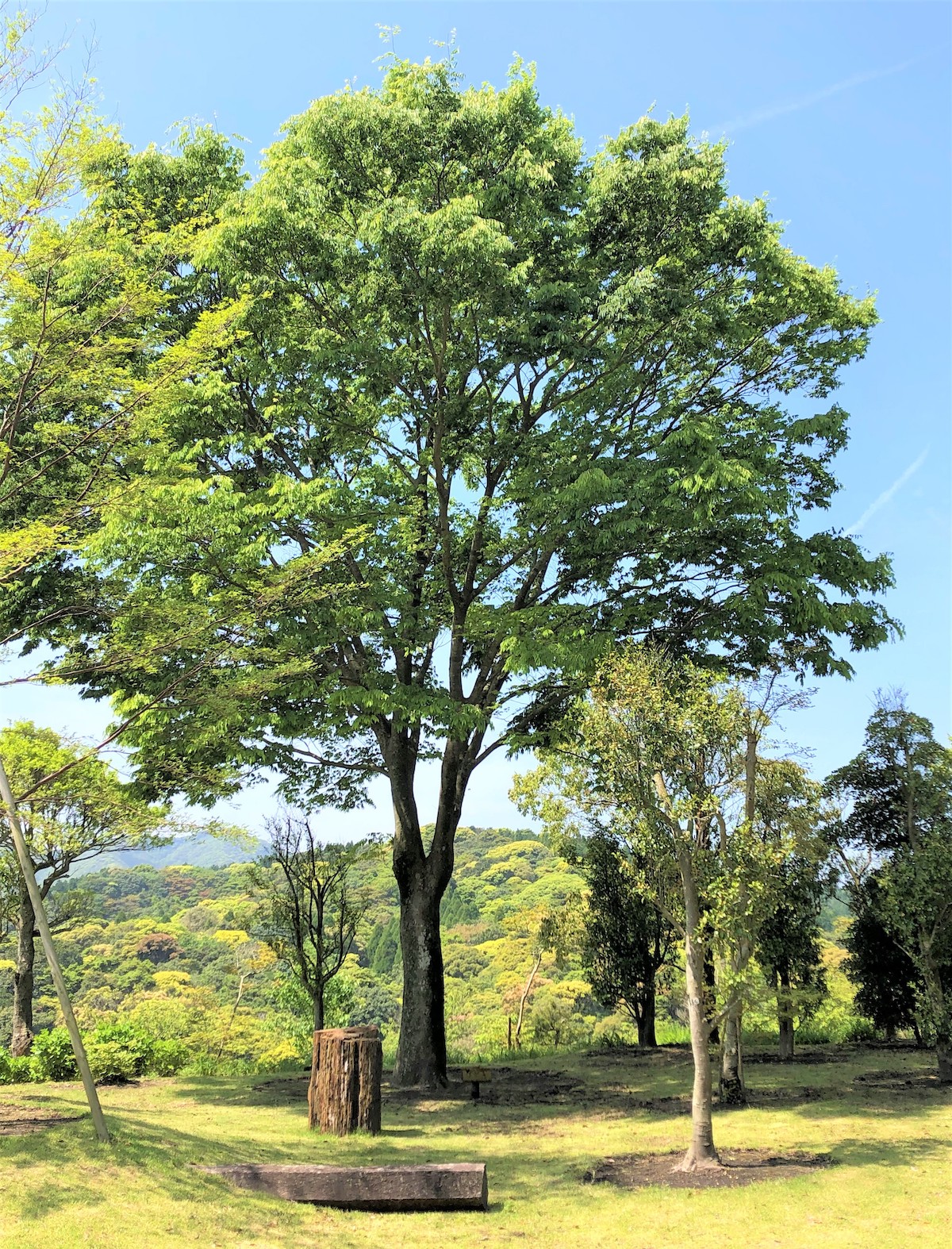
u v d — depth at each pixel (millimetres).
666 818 10281
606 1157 10148
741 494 13406
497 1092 15219
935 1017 15031
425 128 13625
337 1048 11656
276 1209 7723
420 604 16562
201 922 74688
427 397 15250
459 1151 10562
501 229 13148
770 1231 7266
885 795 18531
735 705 10797
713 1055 17000
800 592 13984
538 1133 11656
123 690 14500
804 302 15703
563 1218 7895
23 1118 9055
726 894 9969
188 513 12258
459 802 16969
